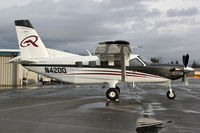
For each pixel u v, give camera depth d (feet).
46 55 37.55
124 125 16.94
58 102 31.01
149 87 63.62
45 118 19.80
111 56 34.53
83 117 20.12
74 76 35.73
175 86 68.03
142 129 15.71
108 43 29.91
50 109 24.90
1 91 53.06
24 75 90.99
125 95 39.65
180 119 18.98
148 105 27.40
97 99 34.37
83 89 58.70
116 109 24.48
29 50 37.47
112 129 15.78
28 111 23.67
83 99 34.53
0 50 79.20
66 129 15.88
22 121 18.62
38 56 37.42
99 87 67.31
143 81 35.24
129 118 19.53
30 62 36.50
